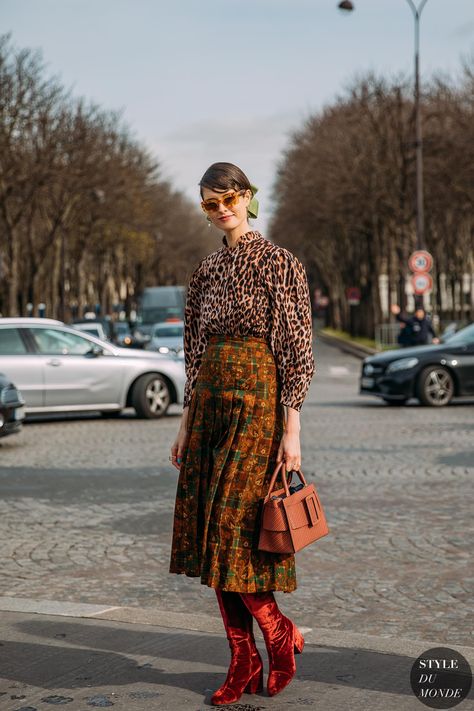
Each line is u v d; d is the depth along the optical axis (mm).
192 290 4207
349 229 54031
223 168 4039
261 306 4016
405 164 46625
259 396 4004
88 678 4285
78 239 57938
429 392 19812
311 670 4367
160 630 4992
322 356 47594
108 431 16375
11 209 46844
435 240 57406
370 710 3889
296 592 6320
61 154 42469
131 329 55219
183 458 4141
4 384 13773
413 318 30219
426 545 7559
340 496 9688
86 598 6230
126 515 8953
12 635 4930
